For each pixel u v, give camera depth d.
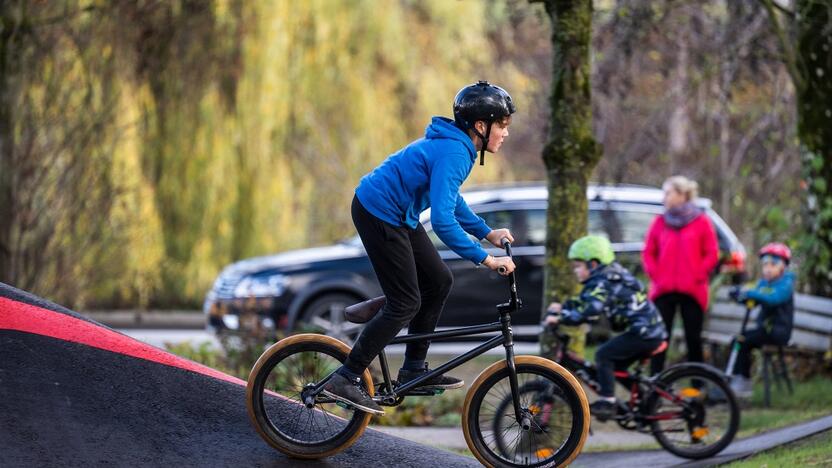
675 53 36.75
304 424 14.32
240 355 27.19
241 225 44.53
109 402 14.20
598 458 19.34
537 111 42.44
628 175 39.41
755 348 24.70
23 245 31.97
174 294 47.19
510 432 15.14
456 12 51.88
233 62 43.69
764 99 36.91
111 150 34.75
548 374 14.32
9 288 15.67
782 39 27.77
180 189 43.56
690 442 18.86
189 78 42.59
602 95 33.50
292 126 45.91
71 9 33.75
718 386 18.83
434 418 25.28
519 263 32.44
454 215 13.88
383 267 13.36
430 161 13.19
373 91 47.50
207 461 13.59
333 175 49.53
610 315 18.75
